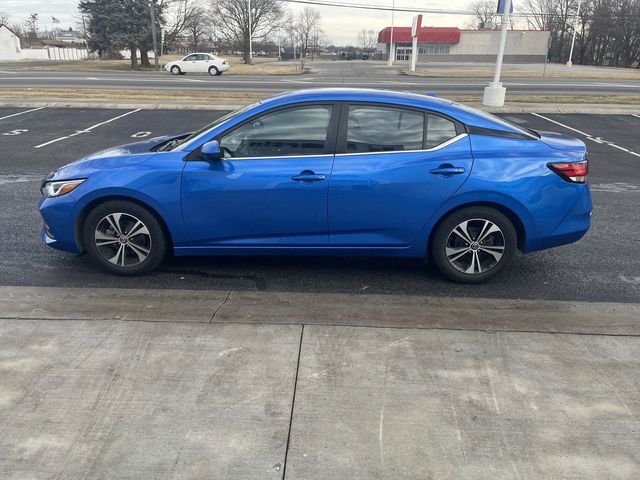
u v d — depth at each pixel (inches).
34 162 371.6
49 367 120.7
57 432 100.7
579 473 91.6
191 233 167.5
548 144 167.9
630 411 107.3
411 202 161.5
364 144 162.6
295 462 93.9
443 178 159.6
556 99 719.7
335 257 196.9
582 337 136.3
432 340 133.6
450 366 122.3
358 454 95.8
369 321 144.6
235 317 146.0
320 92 167.0
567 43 2906.0
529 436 100.3
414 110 163.0
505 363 123.6
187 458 94.7
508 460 94.7
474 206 164.2
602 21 2608.3
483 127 165.2
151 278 175.8
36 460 94.1
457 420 104.5
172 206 164.4
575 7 2805.1
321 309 152.4
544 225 165.3
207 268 185.2
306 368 120.8
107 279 174.2
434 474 91.5
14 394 111.3
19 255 195.3
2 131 498.0
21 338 133.0
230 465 93.1
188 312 148.8
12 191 287.9
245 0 2377.0
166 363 122.6
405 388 114.2
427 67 2068.2
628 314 150.9
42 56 3006.9
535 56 2714.1
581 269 188.2
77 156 393.1
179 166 162.9
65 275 177.3
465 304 157.2
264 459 94.5
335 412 106.5
